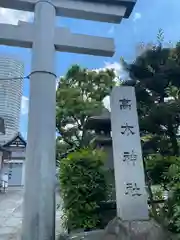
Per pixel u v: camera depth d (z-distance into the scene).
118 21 6.15
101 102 12.45
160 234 4.45
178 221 4.74
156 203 5.79
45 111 4.95
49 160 4.76
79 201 5.24
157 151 6.48
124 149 5.02
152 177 5.88
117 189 4.82
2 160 19.78
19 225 7.92
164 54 6.28
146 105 6.43
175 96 6.25
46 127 4.89
